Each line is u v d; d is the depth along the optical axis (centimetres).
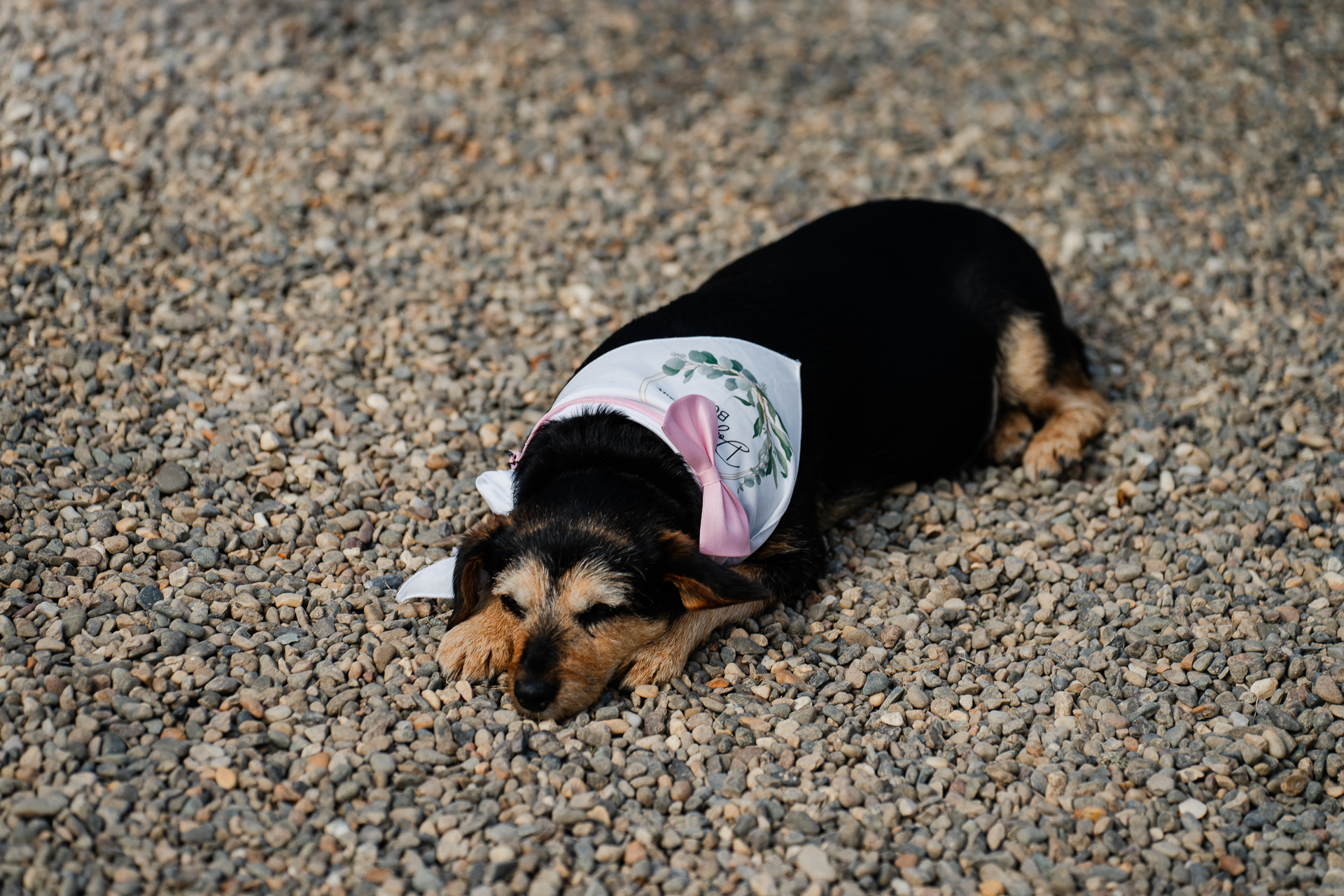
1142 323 211
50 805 160
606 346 182
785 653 176
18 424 188
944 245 193
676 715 171
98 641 171
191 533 181
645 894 159
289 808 162
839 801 165
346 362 199
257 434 191
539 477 175
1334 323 208
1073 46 250
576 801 163
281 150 218
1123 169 228
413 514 185
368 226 213
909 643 177
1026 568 184
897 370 186
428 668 172
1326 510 189
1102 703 173
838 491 185
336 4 234
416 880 159
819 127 235
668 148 230
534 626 169
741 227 220
